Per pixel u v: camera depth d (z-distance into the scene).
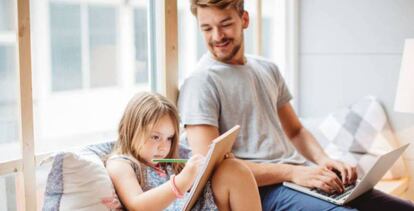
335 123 2.54
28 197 1.52
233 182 1.41
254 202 1.43
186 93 1.82
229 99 1.83
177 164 1.68
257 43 2.44
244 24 1.94
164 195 1.37
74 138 2.47
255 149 1.85
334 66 2.69
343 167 1.82
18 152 1.55
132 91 3.16
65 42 2.96
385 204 1.71
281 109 2.15
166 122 1.58
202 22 1.85
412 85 2.06
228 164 1.44
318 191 1.69
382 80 2.51
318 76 2.77
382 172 1.75
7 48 1.53
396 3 2.43
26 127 1.50
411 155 2.44
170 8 1.92
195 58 2.63
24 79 1.48
